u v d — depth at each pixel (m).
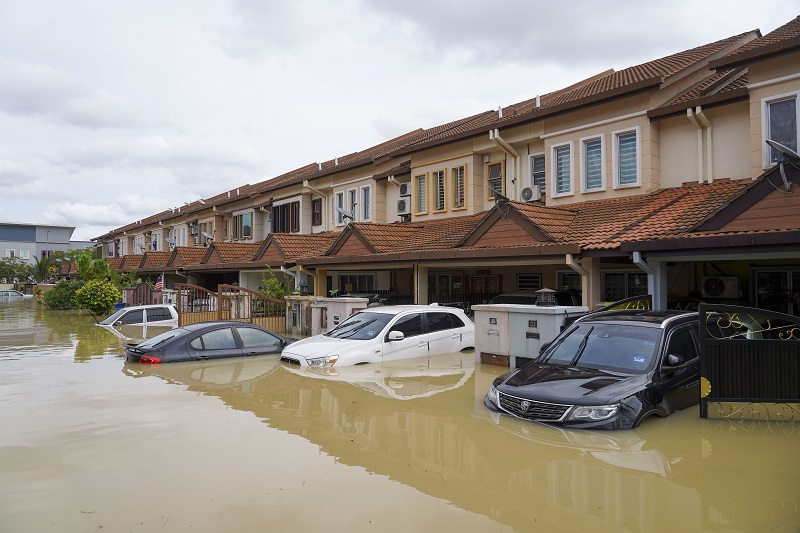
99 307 24.03
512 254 12.65
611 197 14.55
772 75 11.68
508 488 4.79
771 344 6.70
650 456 5.54
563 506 4.43
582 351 7.55
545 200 16.08
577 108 14.96
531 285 17.42
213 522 4.16
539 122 16.12
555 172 15.77
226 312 17.75
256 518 4.22
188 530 4.03
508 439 6.08
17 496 4.62
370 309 12.16
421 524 4.12
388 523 4.14
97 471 5.18
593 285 12.08
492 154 18.02
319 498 4.59
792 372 6.64
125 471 5.18
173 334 11.45
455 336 11.95
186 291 18.78
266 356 11.51
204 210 34.97
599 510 4.35
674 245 10.04
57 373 9.94
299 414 7.17
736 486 4.80
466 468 5.26
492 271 18.38
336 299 15.03
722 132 13.04
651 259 10.73
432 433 6.32
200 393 8.35
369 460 5.48
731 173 12.87
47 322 21.41
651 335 7.27
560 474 5.10
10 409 7.40
